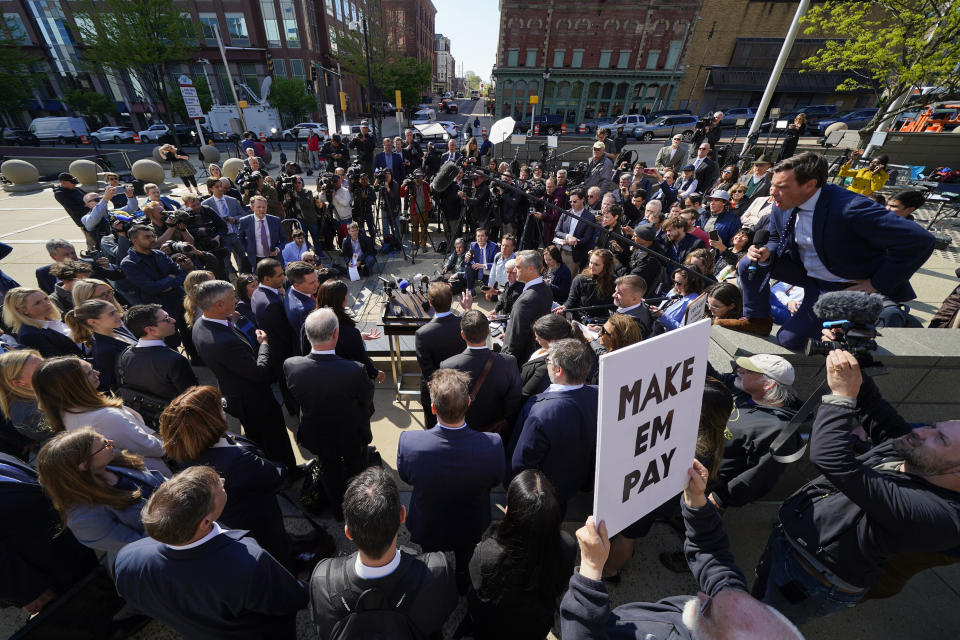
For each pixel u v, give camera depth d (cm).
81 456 161
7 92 3086
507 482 259
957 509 129
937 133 1248
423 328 302
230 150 2464
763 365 210
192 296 332
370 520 127
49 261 769
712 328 279
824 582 168
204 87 3288
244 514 198
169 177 1678
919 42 1050
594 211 691
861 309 143
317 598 138
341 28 4291
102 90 3600
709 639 101
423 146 2006
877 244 203
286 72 3659
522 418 236
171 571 137
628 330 237
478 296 645
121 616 220
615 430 104
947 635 221
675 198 779
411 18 5597
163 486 138
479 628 171
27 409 227
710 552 128
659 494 125
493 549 150
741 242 403
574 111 3612
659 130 2595
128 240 519
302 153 1791
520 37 3391
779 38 3072
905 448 139
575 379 205
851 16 1139
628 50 3316
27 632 177
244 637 154
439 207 867
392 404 409
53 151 1911
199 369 470
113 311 300
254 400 285
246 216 614
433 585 142
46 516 192
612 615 121
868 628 223
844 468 137
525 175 897
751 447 211
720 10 3086
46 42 3509
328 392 238
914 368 247
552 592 150
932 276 701
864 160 1138
